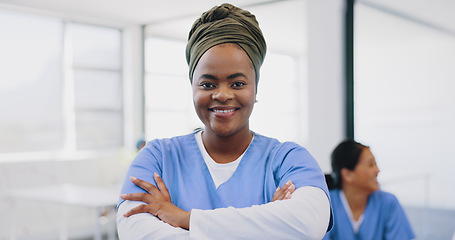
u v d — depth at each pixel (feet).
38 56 16.66
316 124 14.32
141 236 2.95
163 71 20.48
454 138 25.82
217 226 2.84
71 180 16.30
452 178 24.50
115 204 11.46
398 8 19.01
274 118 29.07
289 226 2.81
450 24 22.00
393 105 27.81
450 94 26.17
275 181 3.25
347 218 5.73
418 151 26.71
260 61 3.25
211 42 3.07
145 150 3.43
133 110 19.34
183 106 21.15
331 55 14.03
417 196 23.09
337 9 13.93
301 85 29.50
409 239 5.68
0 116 15.78
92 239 16.26
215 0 15.70
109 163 17.35
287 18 19.81
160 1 15.79
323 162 14.17
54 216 15.96
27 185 15.28
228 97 3.03
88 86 18.21
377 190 5.76
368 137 28.40
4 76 15.79
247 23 3.13
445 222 18.58
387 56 27.99
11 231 13.57
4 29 15.78
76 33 17.79
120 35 19.44
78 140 17.85
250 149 3.32
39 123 16.75
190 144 3.43
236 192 3.19
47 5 15.69
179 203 3.21
